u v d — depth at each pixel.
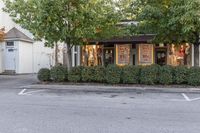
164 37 21.75
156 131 8.82
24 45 32.44
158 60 27.58
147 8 20.47
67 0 20.61
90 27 20.95
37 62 34.88
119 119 10.45
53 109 12.38
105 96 17.05
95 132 8.67
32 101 14.67
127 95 17.61
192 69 20.80
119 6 22.69
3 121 10.02
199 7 19.14
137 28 22.08
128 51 28.06
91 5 21.02
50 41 21.72
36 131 8.73
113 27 22.48
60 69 22.73
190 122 10.05
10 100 14.98
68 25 21.38
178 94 18.30
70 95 17.41
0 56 31.42
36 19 21.27
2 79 26.22
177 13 19.72
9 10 22.66
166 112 11.88
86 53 28.78
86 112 11.73
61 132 8.63
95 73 22.03
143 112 11.83
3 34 27.52
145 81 21.25
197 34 21.17
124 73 21.52
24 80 25.42
